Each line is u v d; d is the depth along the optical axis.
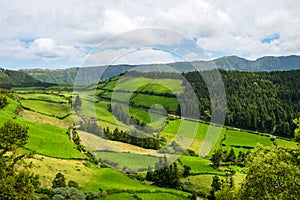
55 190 32.34
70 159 32.38
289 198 12.95
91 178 27.91
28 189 12.28
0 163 12.52
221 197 33.94
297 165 14.48
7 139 13.05
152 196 25.41
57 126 38.94
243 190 14.52
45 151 37.91
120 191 25.23
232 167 48.00
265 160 14.05
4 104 14.84
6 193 11.40
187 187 33.28
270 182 13.48
